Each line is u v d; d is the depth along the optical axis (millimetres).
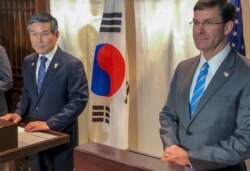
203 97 1469
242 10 2324
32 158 1690
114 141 2863
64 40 3135
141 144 2963
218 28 1423
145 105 2889
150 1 2729
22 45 3354
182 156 1350
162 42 2730
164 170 875
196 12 1455
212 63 1493
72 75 2123
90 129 3049
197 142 1470
